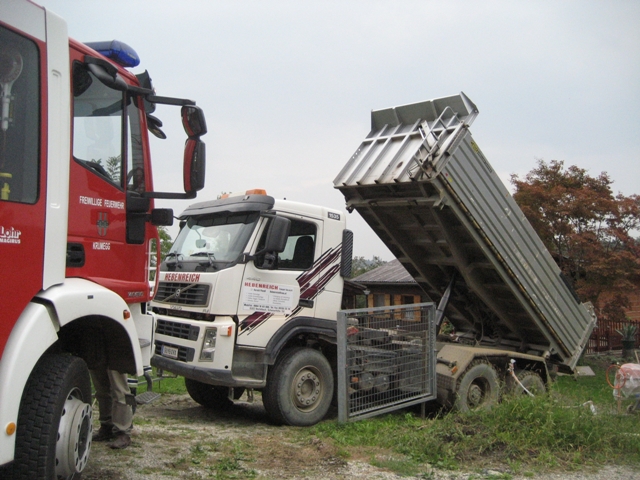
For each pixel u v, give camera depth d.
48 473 3.74
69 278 4.15
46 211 3.79
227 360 7.07
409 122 8.30
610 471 5.69
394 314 7.78
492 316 9.55
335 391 8.28
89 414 4.29
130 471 4.97
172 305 7.66
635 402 8.09
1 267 3.42
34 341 3.54
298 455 5.89
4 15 3.58
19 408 3.76
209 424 7.52
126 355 4.75
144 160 5.03
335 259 8.25
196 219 8.30
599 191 14.51
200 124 4.70
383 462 5.69
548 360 9.45
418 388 7.95
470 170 7.68
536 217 14.23
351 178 8.37
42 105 3.80
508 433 6.33
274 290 7.56
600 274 13.80
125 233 4.80
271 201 7.60
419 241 8.88
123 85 4.61
